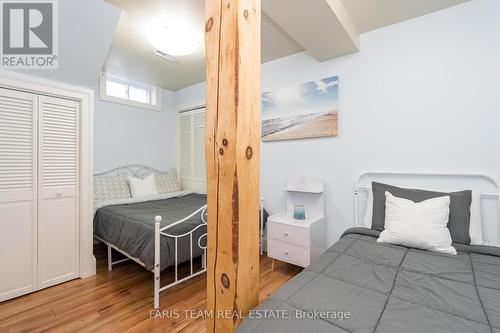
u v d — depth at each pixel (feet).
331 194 8.01
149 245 5.98
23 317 5.40
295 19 5.73
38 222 6.48
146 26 6.99
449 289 3.44
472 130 5.89
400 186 6.81
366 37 7.30
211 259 3.26
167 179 12.47
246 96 3.10
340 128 7.81
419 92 6.54
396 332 2.52
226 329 3.09
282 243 7.52
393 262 4.39
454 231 5.27
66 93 6.84
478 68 5.82
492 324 2.67
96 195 9.64
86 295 6.30
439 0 5.88
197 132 12.69
